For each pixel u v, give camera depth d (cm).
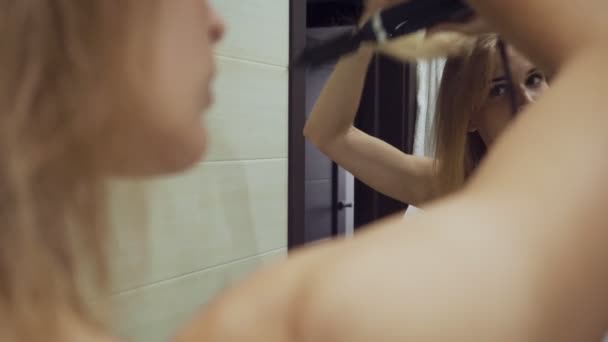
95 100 20
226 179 101
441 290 17
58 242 21
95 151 21
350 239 20
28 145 19
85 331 21
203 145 24
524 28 22
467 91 76
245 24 103
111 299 24
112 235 25
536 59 22
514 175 19
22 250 19
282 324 17
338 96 90
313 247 20
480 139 82
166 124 22
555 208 18
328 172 218
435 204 20
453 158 82
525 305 17
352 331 16
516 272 17
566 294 17
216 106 97
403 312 16
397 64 153
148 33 21
